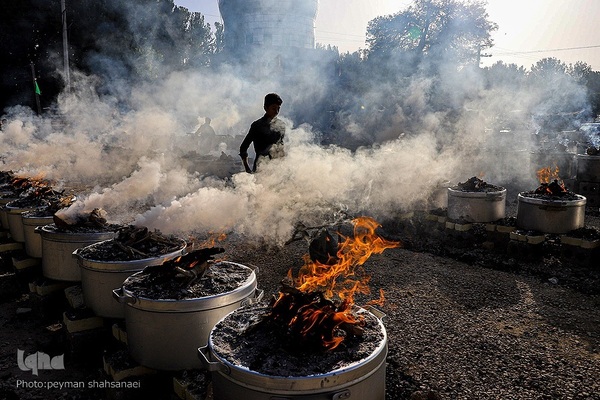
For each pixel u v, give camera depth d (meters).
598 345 3.82
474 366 3.52
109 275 3.67
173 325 2.93
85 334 3.94
